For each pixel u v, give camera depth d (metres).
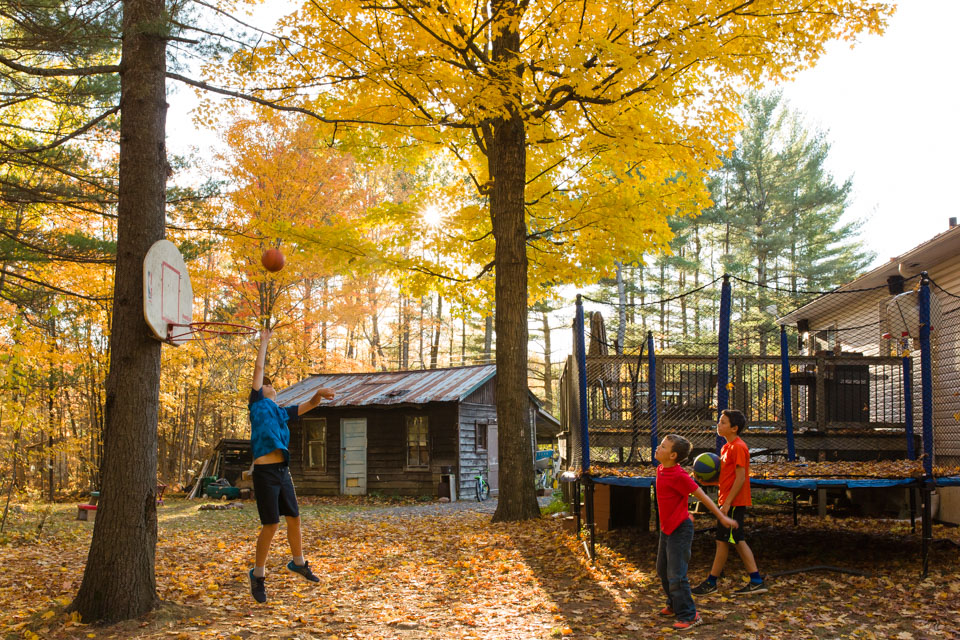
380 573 7.47
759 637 5.01
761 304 31.66
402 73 8.25
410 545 9.34
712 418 9.60
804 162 35.06
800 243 35.56
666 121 10.95
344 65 8.64
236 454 22.27
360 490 19.88
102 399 20.14
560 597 6.32
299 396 21.14
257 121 18.78
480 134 12.43
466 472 19.27
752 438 9.81
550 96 10.09
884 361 9.85
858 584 6.39
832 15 9.16
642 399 10.02
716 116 10.87
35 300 12.14
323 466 20.47
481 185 12.22
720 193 35.75
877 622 5.30
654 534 9.20
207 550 9.12
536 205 12.45
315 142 18.95
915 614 5.44
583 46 8.96
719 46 9.36
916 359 10.53
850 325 14.84
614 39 9.50
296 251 12.87
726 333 7.78
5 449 12.91
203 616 5.59
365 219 12.95
